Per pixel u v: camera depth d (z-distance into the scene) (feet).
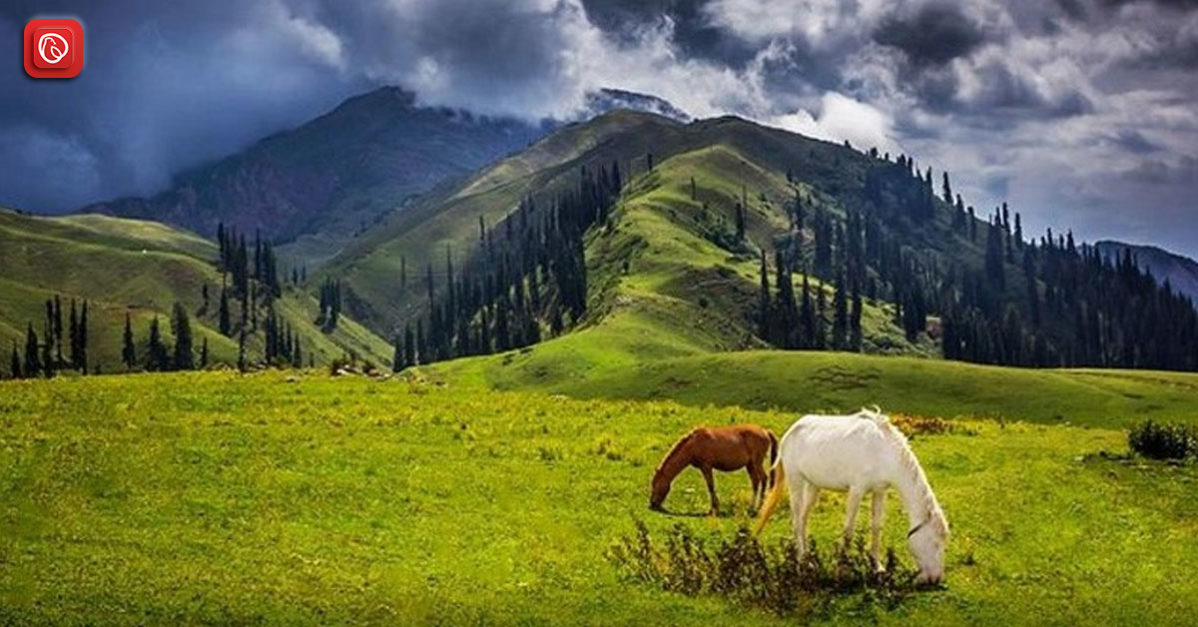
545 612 59.16
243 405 132.36
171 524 77.41
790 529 79.00
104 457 96.12
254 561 68.49
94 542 71.61
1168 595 63.10
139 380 154.81
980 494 88.53
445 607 59.67
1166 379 534.78
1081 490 90.43
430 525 79.51
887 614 58.23
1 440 101.24
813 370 522.88
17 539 71.56
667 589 63.87
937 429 131.23
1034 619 57.72
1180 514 83.10
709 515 84.64
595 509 86.07
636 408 143.23
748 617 58.39
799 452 66.59
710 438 85.81
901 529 78.74
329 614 57.72
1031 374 499.92
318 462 98.99
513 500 88.07
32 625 53.72
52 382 150.82
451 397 148.36
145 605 57.77
